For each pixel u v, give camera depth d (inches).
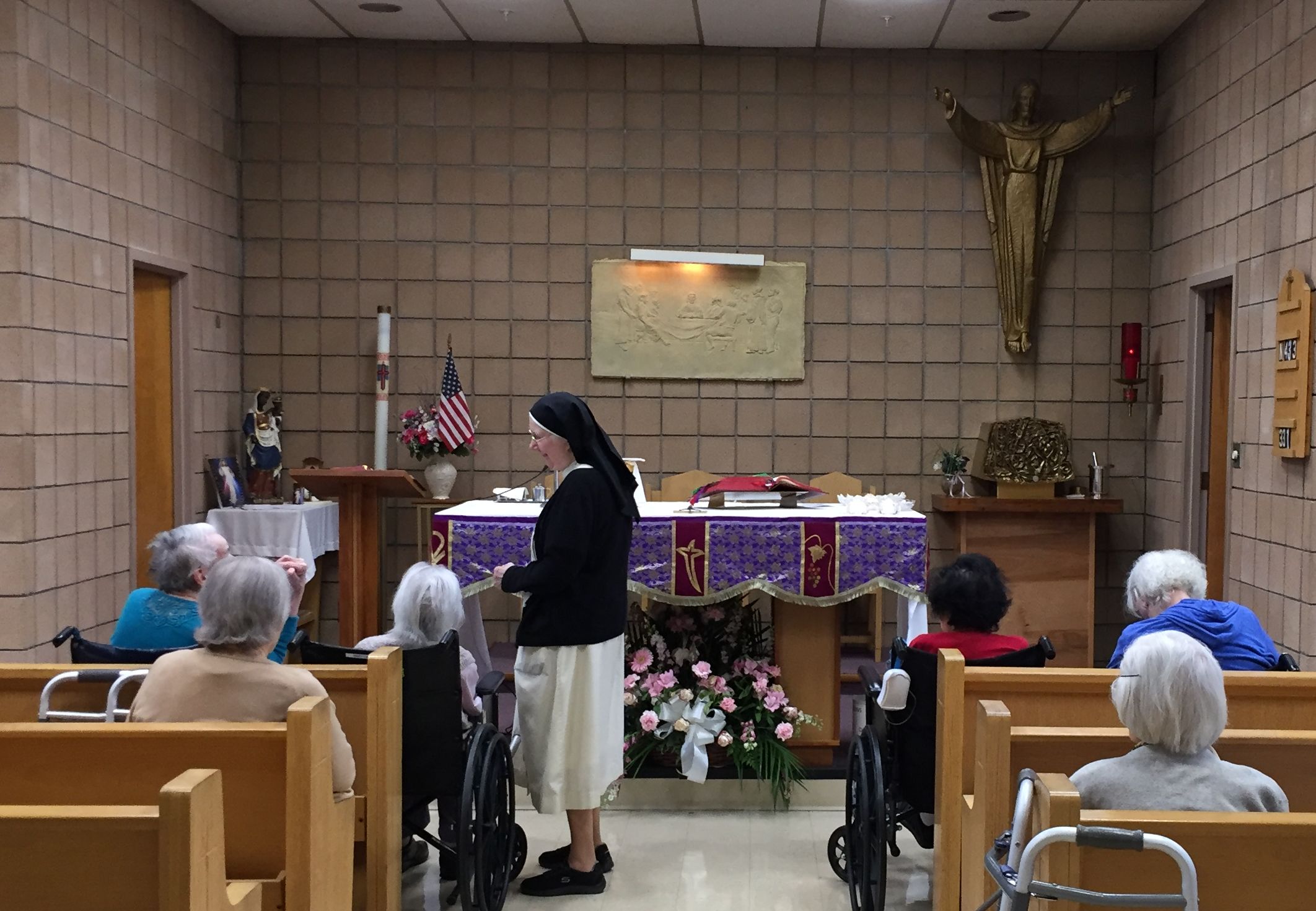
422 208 291.6
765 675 183.3
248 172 291.3
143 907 74.5
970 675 120.9
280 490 292.7
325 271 292.4
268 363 294.0
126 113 231.0
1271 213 219.0
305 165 291.1
